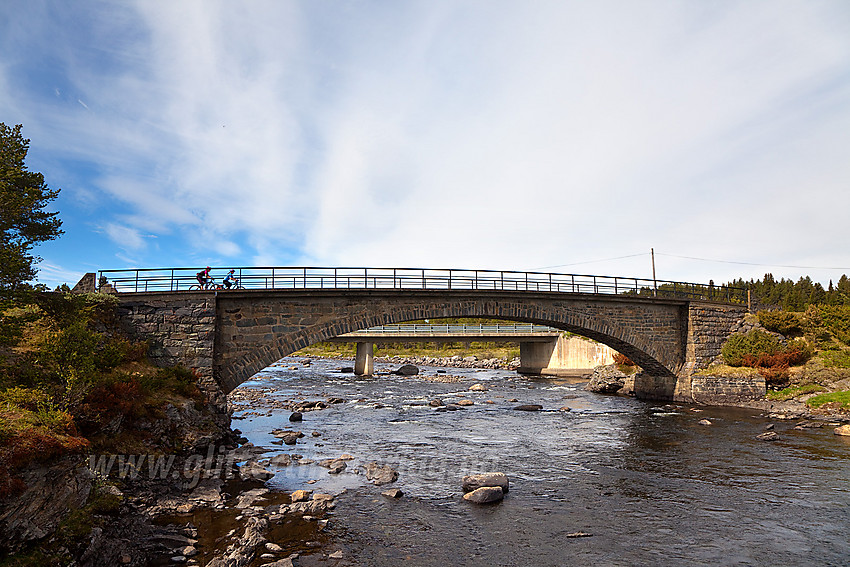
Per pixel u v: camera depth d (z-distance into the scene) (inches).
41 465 432.8
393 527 611.2
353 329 1246.3
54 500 450.0
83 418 697.6
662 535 596.4
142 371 950.4
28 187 700.0
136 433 790.5
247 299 1144.2
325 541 566.9
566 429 1228.5
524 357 3149.6
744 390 1569.9
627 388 1958.7
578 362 2714.1
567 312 1526.8
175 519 607.2
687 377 1675.7
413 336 2684.5
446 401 1765.5
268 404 1640.0
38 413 516.7
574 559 534.6
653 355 1669.5
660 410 1525.6
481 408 1590.8
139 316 1043.3
